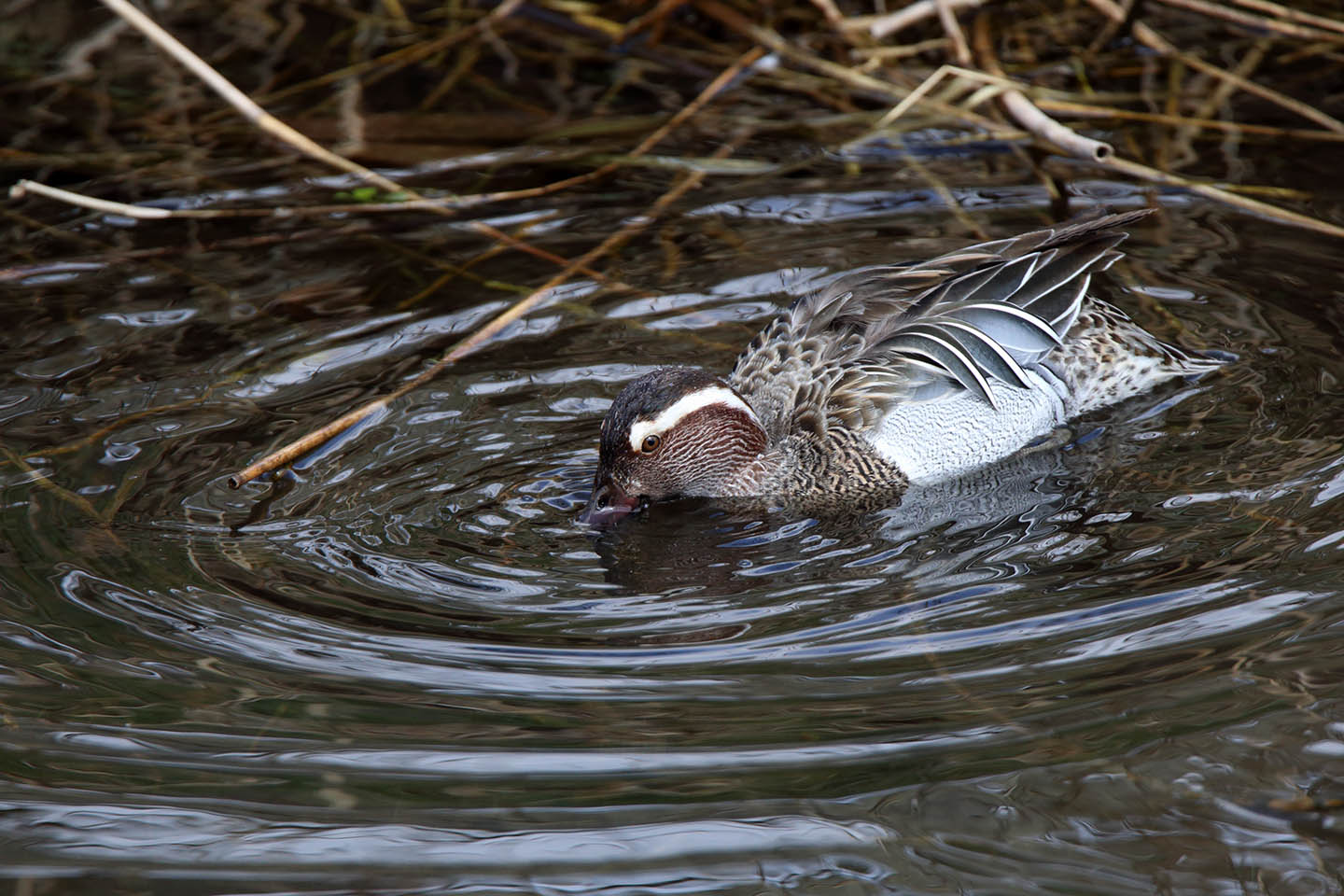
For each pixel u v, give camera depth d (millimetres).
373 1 19172
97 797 7531
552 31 18797
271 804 7512
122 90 17250
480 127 16500
